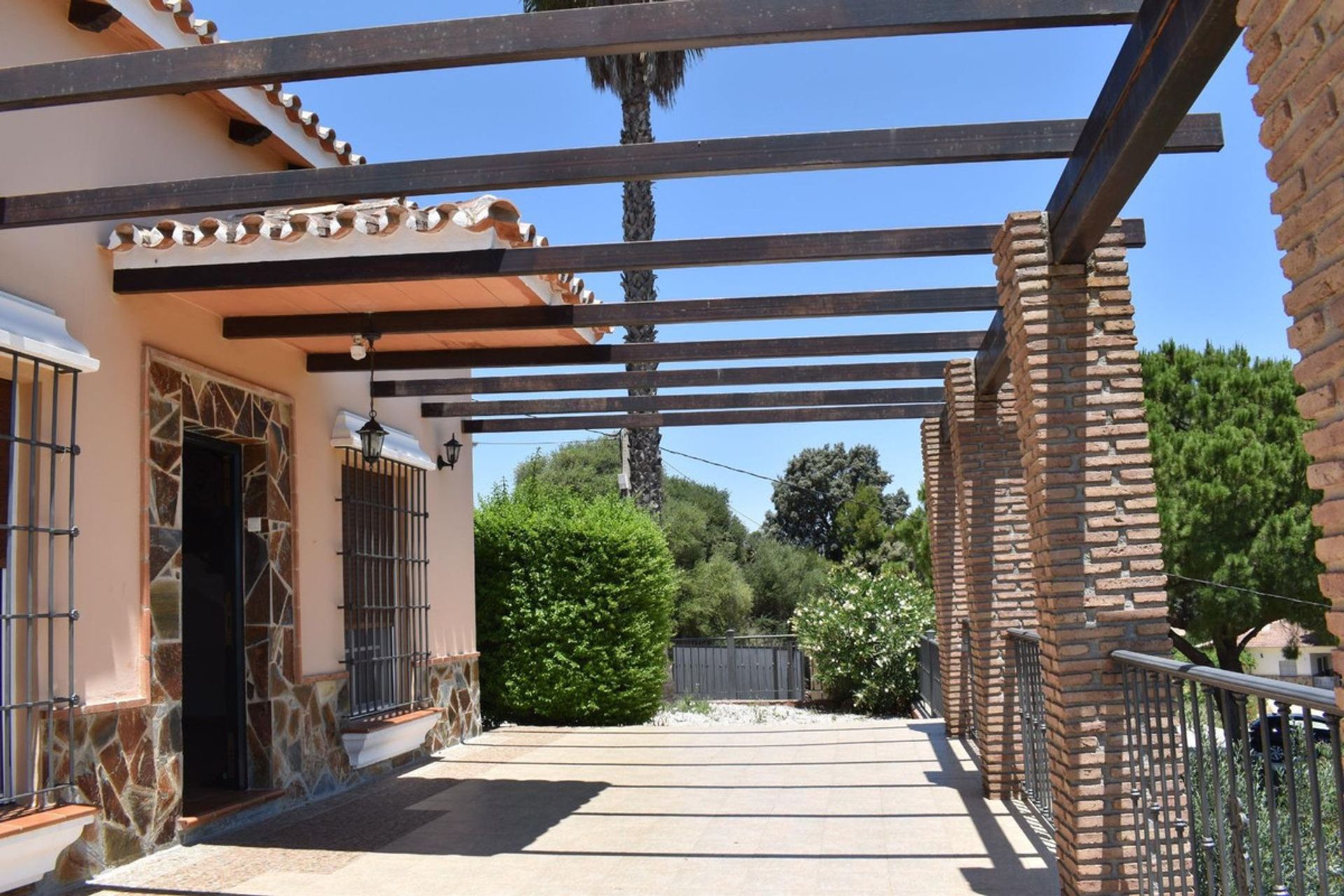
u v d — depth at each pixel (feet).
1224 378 49.80
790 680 58.29
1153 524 16.11
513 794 26.58
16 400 16.63
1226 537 47.03
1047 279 16.69
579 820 23.44
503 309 23.24
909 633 49.65
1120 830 15.33
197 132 24.25
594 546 42.70
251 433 24.27
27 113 18.79
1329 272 7.46
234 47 13.30
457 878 18.78
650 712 44.45
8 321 16.63
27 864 16.07
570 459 106.42
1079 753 15.57
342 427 27.96
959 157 14.96
